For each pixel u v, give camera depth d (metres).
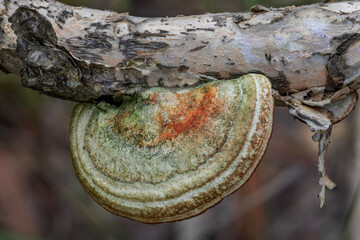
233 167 0.36
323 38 0.36
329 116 0.37
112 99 0.38
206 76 0.37
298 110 0.37
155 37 0.37
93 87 0.37
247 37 0.37
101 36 0.37
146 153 0.37
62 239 0.65
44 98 0.66
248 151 0.36
